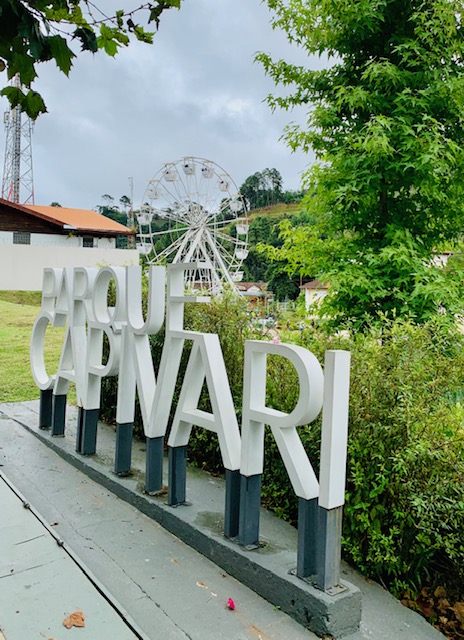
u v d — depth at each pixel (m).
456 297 4.36
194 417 2.64
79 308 3.82
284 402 2.92
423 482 2.17
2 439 4.21
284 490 2.84
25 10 1.33
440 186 4.81
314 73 5.30
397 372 2.30
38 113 1.73
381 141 4.12
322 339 3.13
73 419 4.72
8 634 1.77
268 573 2.10
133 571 2.30
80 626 1.82
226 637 1.86
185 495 2.88
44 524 2.62
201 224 14.95
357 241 5.13
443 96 4.45
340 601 1.89
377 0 4.54
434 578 2.37
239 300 3.78
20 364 7.03
